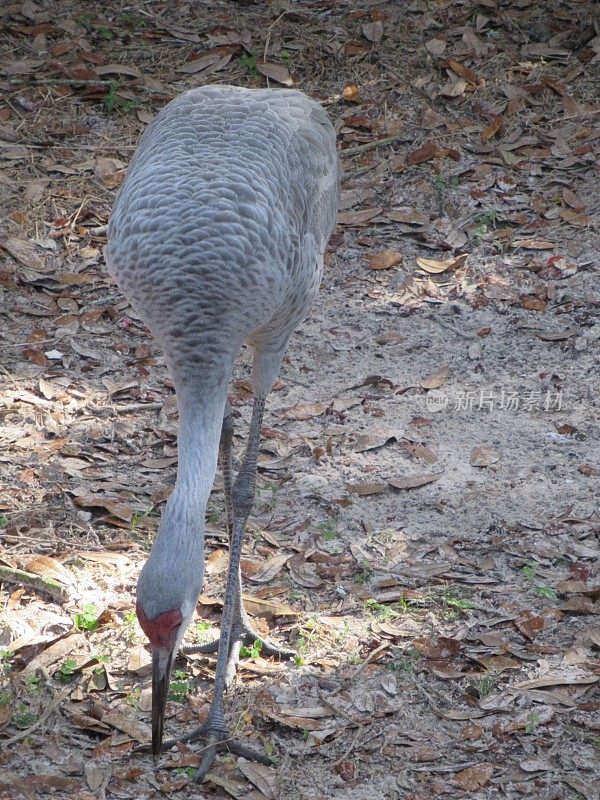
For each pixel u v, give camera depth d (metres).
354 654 8.81
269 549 9.89
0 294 12.95
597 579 9.52
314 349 12.41
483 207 14.28
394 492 10.58
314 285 9.14
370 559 9.77
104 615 8.95
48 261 13.45
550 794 7.64
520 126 15.48
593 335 12.45
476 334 12.62
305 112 9.67
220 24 17.17
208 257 7.90
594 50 16.59
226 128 8.90
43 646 8.70
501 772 7.80
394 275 13.43
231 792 7.65
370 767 7.86
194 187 8.12
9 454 10.77
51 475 10.52
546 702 8.35
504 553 9.82
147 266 8.02
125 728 8.09
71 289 13.12
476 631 9.01
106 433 11.14
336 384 11.93
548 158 14.98
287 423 11.41
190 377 8.08
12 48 16.64
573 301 12.94
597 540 9.92
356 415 11.50
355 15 17.39
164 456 10.95
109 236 8.52
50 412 11.36
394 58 16.55
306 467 10.86
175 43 16.91
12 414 11.29
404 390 11.84
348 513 10.30
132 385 11.78
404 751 7.98
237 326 8.12
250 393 11.89
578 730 8.12
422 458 10.95
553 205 14.30
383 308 13.00
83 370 11.99
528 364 12.20
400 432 11.25
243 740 8.11
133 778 7.71
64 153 14.99
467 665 8.71
